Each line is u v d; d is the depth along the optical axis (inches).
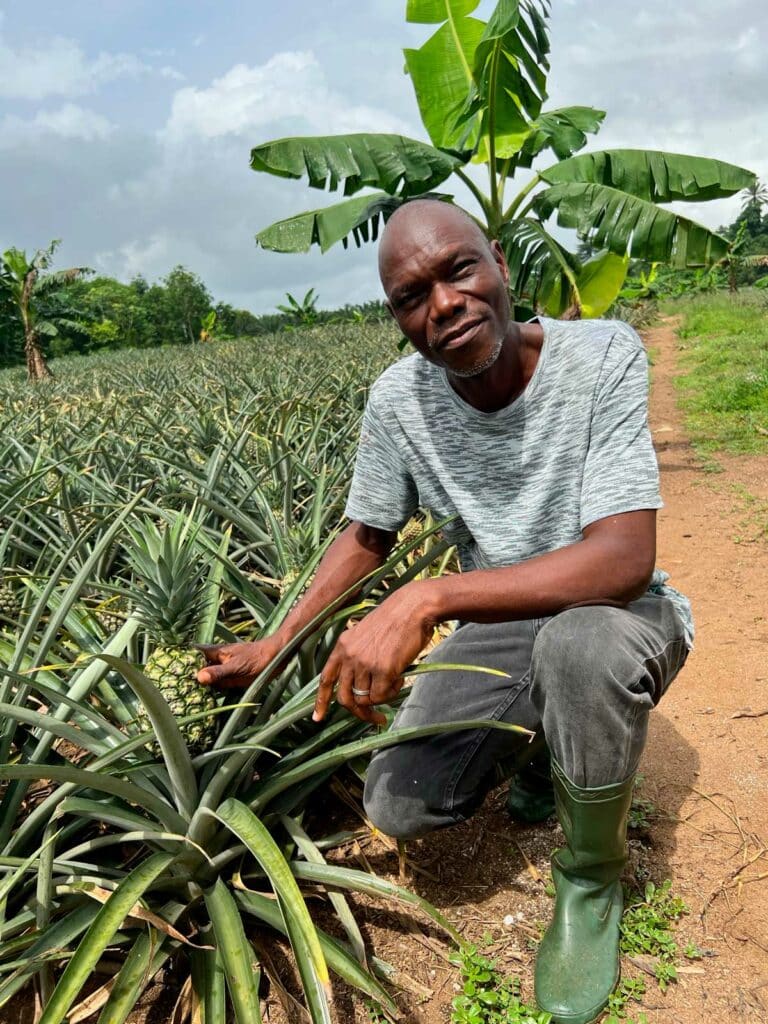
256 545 120.6
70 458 134.6
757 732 97.0
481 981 62.8
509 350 62.3
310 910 72.6
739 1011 59.2
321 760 65.0
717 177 237.8
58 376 821.9
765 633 126.3
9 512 124.0
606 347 62.3
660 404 410.6
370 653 55.9
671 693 109.4
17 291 821.2
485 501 67.0
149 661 66.6
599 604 57.9
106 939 50.7
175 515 107.1
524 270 249.1
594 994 58.9
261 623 94.4
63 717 68.3
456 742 67.0
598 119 270.2
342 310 1923.0
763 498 209.2
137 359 1043.9
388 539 77.5
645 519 58.0
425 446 68.6
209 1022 55.1
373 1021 60.8
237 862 70.9
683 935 66.5
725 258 229.1
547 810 81.9
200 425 198.5
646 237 228.1
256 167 225.6
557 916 63.1
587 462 61.3
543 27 223.6
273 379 378.3
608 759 56.6
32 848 69.2
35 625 69.1
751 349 539.5
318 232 232.4
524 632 68.7
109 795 73.3
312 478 137.5
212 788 62.4
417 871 77.0
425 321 59.2
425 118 260.5
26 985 66.9
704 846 77.4
